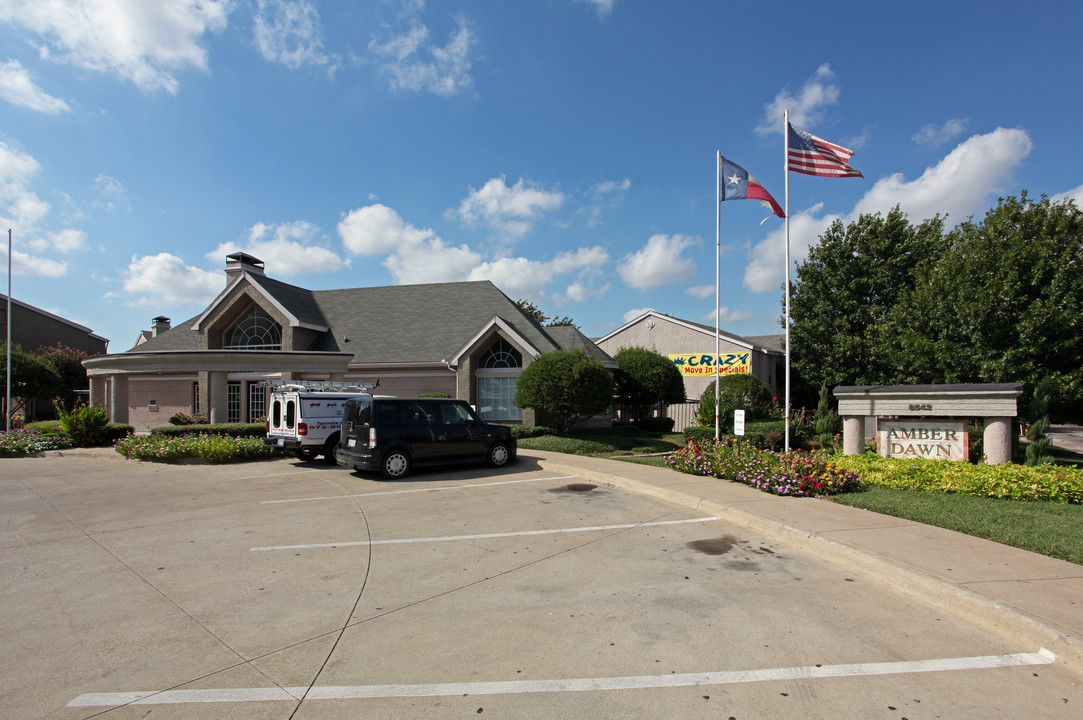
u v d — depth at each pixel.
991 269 14.93
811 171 13.68
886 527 7.47
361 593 5.71
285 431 15.60
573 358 19.05
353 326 26.75
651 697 3.75
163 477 13.38
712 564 6.50
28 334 38.41
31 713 3.62
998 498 9.41
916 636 4.61
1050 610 4.67
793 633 4.68
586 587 5.80
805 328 25.67
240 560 6.83
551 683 3.95
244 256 28.66
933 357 15.56
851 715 3.52
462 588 5.82
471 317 25.97
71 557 7.00
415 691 3.86
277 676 4.09
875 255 24.89
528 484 12.00
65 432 19.48
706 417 20.89
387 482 12.35
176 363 21.12
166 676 4.11
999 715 3.51
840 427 18.16
